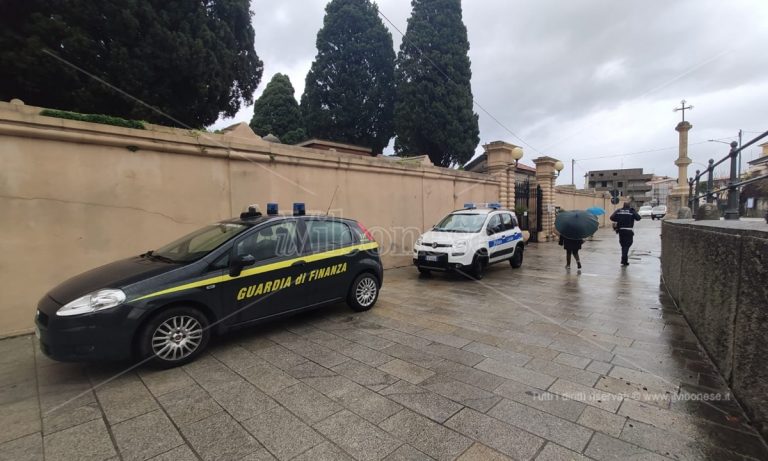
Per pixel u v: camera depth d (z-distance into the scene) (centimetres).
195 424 271
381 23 2303
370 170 920
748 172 848
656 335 450
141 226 551
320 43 2292
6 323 452
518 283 778
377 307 589
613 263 1066
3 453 241
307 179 782
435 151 1917
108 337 331
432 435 254
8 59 667
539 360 378
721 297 345
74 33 721
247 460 232
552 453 234
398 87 1953
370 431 260
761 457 227
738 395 288
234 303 411
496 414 279
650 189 6794
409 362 376
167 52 857
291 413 284
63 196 486
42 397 312
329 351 407
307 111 2386
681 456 229
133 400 306
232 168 656
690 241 505
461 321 513
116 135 521
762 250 260
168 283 366
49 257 478
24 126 451
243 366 370
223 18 1019
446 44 1844
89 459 236
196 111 994
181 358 371
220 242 420
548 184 1736
